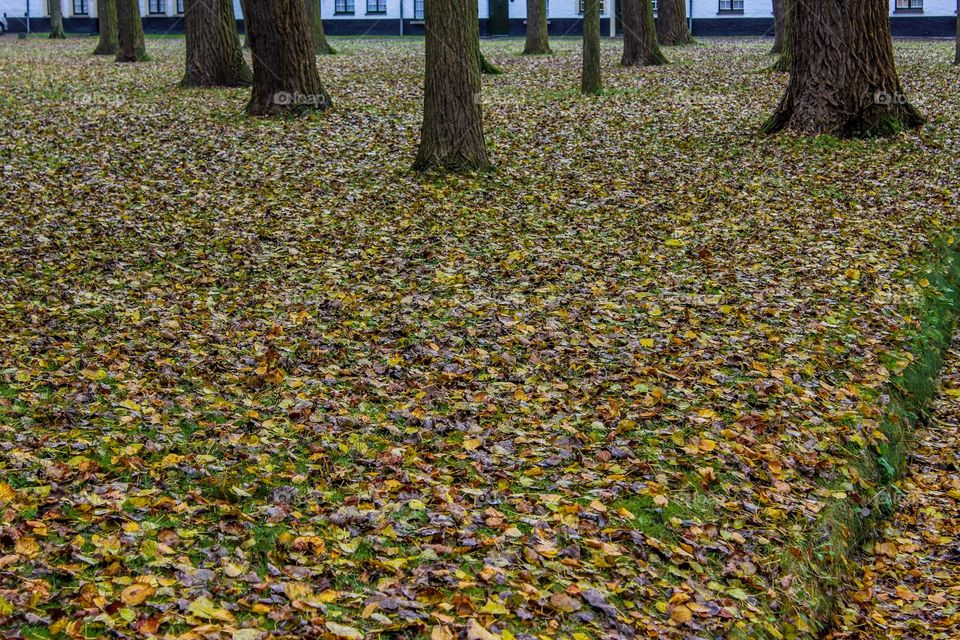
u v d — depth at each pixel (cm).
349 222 1383
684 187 1591
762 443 779
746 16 5381
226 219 1380
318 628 525
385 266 1192
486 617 544
